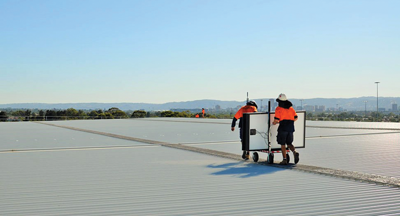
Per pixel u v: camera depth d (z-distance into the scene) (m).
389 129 18.34
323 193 4.70
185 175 6.05
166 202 4.28
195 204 4.18
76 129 20.83
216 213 3.81
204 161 7.71
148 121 33.03
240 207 4.04
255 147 7.58
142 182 5.48
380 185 5.19
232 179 5.70
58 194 4.73
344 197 4.47
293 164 7.12
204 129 19.56
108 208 4.04
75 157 8.50
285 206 4.07
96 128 21.58
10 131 19.48
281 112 6.98
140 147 10.70
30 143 12.25
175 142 12.08
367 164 7.14
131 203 4.25
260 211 3.87
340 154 8.67
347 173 5.98
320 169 6.40
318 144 11.01
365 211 3.84
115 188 5.07
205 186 5.17
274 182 5.43
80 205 4.17
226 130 18.66
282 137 7.02
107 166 7.08
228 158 8.16
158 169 6.69
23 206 4.14
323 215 3.70
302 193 4.71
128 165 7.19
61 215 3.78
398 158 7.98
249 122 7.52
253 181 5.52
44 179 5.78
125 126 23.77
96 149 10.23
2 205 4.19
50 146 11.16
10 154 9.17
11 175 6.16
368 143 11.30
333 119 32.72
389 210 3.87
